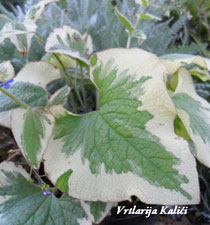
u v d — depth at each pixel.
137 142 0.16
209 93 0.33
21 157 0.29
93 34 0.31
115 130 0.17
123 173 0.16
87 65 0.21
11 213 0.18
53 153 0.19
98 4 0.34
